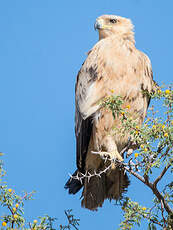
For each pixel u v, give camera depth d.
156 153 7.71
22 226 7.35
